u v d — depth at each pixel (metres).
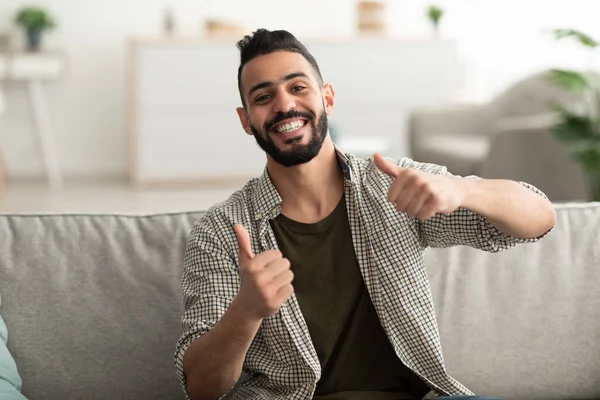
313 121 1.71
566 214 2.12
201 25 8.24
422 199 1.47
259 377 1.78
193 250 1.76
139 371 1.95
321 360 1.72
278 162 1.72
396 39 7.82
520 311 2.04
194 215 2.07
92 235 2.02
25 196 7.06
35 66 7.66
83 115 8.19
